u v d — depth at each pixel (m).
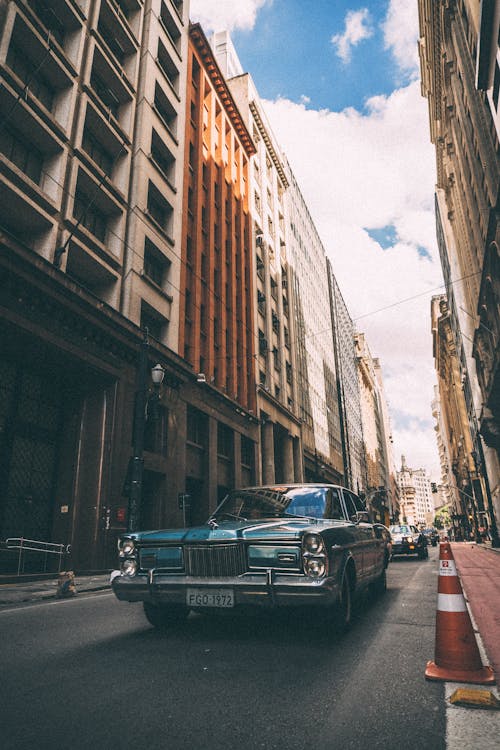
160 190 21.05
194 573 4.41
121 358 16.22
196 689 3.09
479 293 27.88
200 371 23.53
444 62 32.97
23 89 13.78
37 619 5.91
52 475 14.64
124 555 4.77
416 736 2.39
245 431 26.98
